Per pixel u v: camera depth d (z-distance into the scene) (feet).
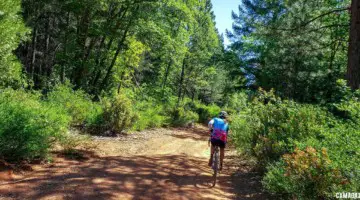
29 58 84.99
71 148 27.30
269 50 84.17
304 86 63.98
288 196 19.62
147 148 38.78
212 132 26.03
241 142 34.83
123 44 75.56
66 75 82.23
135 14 68.95
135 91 81.41
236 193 22.33
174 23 84.99
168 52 89.04
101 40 79.61
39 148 22.50
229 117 43.70
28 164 21.50
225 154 41.57
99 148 32.73
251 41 108.06
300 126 24.39
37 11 65.36
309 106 27.25
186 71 128.16
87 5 63.87
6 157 20.88
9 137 20.80
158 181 21.86
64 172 20.86
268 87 84.84
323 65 65.67
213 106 148.15
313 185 16.93
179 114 79.87
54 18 85.71
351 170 15.89
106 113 44.42
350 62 31.45
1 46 32.14
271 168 23.72
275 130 26.63
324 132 20.35
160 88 107.24
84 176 20.39
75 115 42.50
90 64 70.49
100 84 78.95
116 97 46.29
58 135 26.86
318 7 58.80
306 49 57.06
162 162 29.55
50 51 91.76
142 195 18.21
